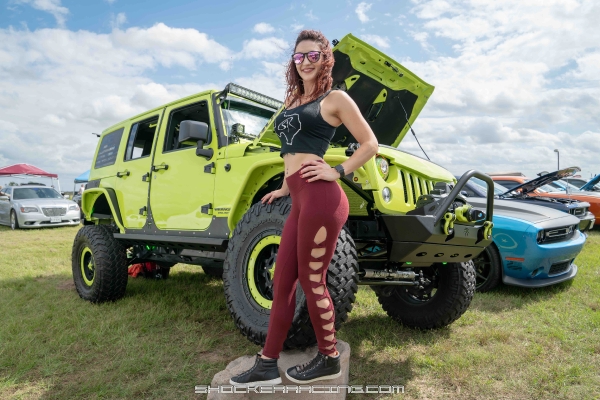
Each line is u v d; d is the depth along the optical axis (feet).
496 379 8.45
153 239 12.49
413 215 8.02
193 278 18.61
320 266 6.42
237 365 7.59
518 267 14.90
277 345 6.68
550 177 21.11
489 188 8.82
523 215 15.66
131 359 9.19
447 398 7.73
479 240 8.84
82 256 15.15
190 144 12.82
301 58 6.41
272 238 8.38
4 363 9.08
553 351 9.83
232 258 9.09
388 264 10.05
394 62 9.82
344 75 9.69
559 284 16.57
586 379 8.32
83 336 10.69
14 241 32.14
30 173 65.62
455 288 10.71
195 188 11.60
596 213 33.53
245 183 9.73
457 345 10.24
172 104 13.41
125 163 14.94
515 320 12.17
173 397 7.73
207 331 11.25
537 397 7.73
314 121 6.26
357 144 8.08
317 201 6.17
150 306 13.47
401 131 12.30
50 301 14.47
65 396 7.80
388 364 9.18
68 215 43.09
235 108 12.19
